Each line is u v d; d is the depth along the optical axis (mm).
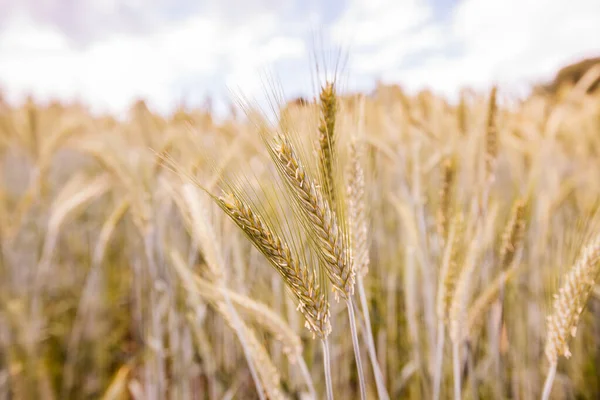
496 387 482
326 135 298
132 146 870
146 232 529
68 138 948
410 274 485
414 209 508
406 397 593
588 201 561
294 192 263
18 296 764
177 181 504
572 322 311
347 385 519
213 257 371
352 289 278
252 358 344
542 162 631
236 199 259
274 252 260
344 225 287
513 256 402
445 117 834
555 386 557
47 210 913
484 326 549
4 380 594
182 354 525
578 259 323
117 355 759
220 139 589
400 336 639
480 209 438
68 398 658
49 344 759
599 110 892
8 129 1145
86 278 928
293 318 460
